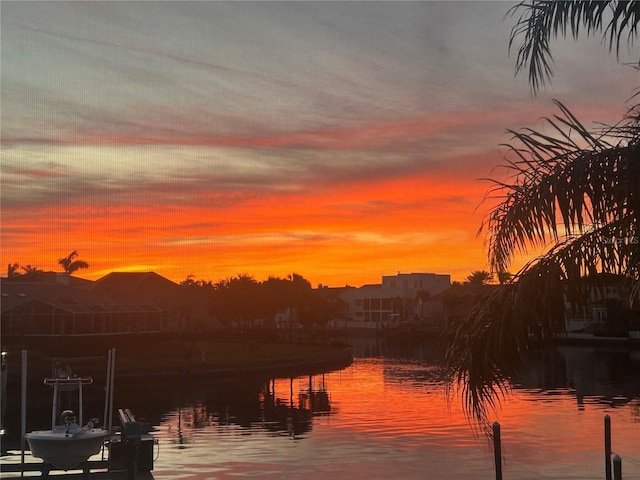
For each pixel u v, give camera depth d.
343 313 136.50
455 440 22.25
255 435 24.42
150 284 90.56
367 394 37.72
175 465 18.66
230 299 92.56
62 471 13.81
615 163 5.78
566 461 18.59
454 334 6.47
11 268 90.06
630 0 6.45
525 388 37.94
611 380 42.19
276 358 55.94
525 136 6.20
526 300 5.99
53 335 54.91
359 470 17.86
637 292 5.87
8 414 31.81
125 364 49.88
